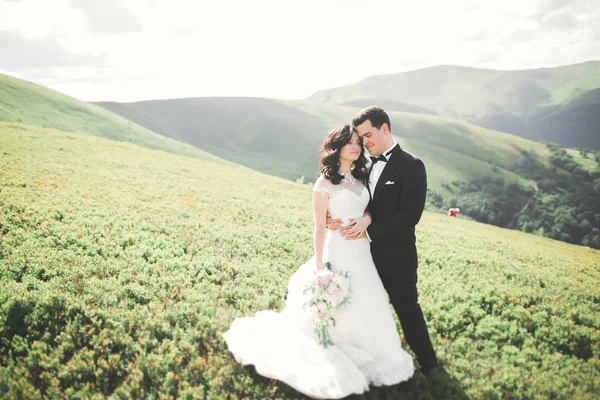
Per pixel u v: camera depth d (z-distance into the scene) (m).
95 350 5.14
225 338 5.21
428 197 149.75
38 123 111.44
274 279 8.22
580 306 7.82
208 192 20.73
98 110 144.50
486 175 179.88
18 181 15.85
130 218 12.39
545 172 191.75
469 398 4.72
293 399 4.49
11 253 8.28
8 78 128.62
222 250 9.98
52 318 5.78
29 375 4.64
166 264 8.30
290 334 4.92
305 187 35.19
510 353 5.78
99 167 23.31
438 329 6.54
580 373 5.24
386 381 4.74
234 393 4.54
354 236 4.79
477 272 10.24
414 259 4.95
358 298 4.81
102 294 6.56
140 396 4.41
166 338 5.39
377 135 4.77
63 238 9.37
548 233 145.38
